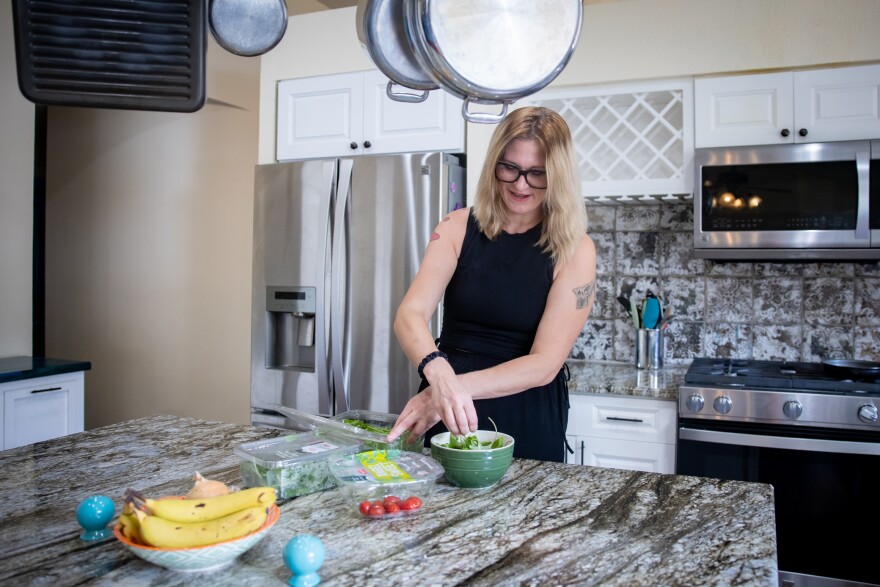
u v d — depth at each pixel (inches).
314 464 49.4
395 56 41.3
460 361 69.0
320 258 114.6
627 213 126.3
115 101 44.7
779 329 117.5
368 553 38.4
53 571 36.3
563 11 37.1
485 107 113.0
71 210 186.2
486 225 67.2
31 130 129.2
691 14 108.3
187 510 36.6
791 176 102.9
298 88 125.6
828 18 101.7
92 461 57.3
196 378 171.6
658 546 39.5
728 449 96.5
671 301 124.0
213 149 168.2
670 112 118.3
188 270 171.8
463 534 41.3
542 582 34.8
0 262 124.7
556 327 63.7
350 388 113.2
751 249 106.6
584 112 122.6
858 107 101.4
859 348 113.0
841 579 92.1
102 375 183.2
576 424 105.0
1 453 59.9
